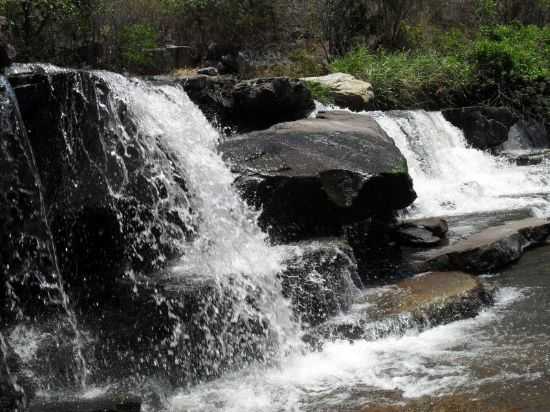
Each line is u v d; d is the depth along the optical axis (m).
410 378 5.18
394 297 6.73
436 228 8.84
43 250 5.80
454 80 17.55
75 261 6.09
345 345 5.91
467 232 9.01
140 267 6.41
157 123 7.46
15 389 4.81
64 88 6.31
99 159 6.43
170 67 14.87
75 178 6.22
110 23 14.00
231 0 16.58
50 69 7.20
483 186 12.55
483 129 15.34
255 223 7.04
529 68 18.17
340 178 7.25
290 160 7.46
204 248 6.89
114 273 6.21
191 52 15.71
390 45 19.92
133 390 5.15
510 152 15.46
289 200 7.18
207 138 8.27
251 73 15.95
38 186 5.82
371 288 7.13
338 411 4.75
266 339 5.93
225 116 9.32
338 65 16.89
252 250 6.79
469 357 5.48
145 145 6.91
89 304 5.99
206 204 7.27
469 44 19.97
